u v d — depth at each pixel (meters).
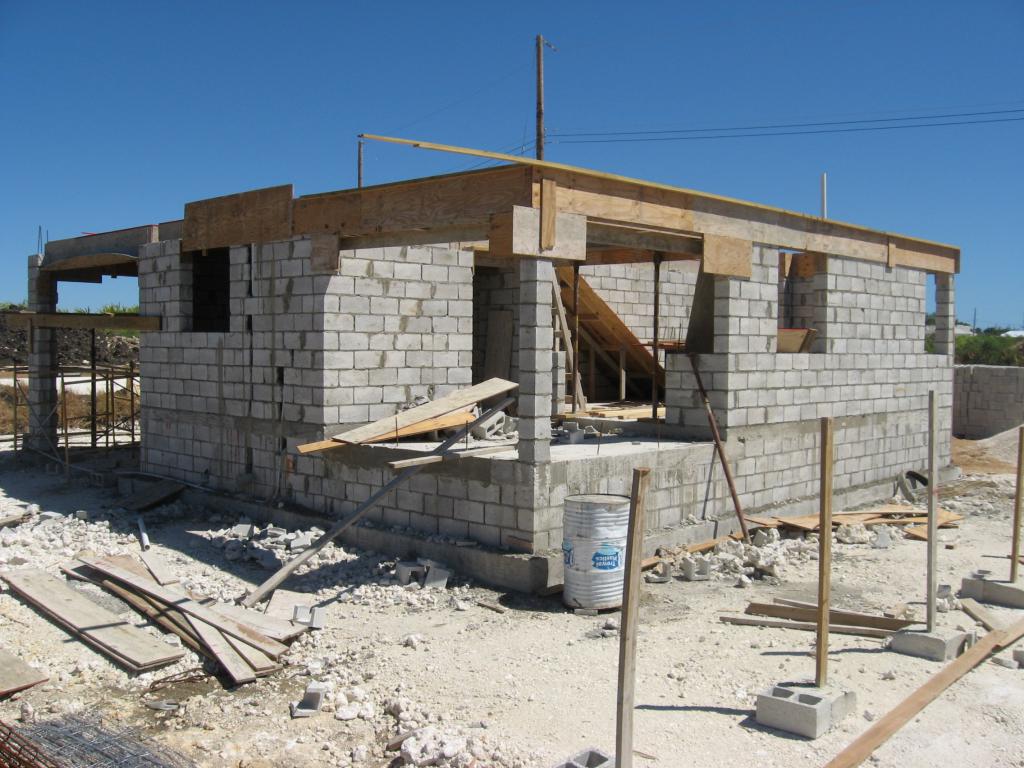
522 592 8.72
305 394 11.34
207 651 7.30
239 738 5.83
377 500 9.09
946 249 16.03
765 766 5.11
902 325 15.02
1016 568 8.58
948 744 5.36
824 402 13.20
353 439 9.71
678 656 7.02
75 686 6.80
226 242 12.55
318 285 11.07
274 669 7.05
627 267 17.89
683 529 10.45
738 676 6.55
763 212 11.84
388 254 11.61
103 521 11.92
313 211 11.09
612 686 6.39
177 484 13.27
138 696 6.61
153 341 14.10
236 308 12.44
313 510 11.40
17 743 5.38
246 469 12.50
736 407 11.52
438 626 7.90
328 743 5.68
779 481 12.34
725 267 11.23
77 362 26.64
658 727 5.66
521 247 8.58
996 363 36.91
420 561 9.29
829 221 12.97
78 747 5.47
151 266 14.06
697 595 8.81
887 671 6.57
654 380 12.51
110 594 8.88
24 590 8.68
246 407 12.37
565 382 15.30
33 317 16.25
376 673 6.80
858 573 9.77
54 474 15.53
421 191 9.73
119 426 22.00
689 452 10.77
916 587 9.20
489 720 5.84
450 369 12.40
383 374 11.62
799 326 18.62
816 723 5.45
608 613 8.22
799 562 10.23
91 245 15.45
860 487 13.97
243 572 9.77
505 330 15.30
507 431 11.73
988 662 6.80
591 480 9.50
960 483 15.98
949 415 16.59
